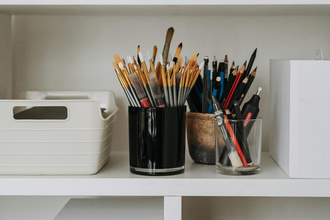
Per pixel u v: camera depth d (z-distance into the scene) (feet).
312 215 2.88
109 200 2.62
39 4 1.98
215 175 2.02
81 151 1.97
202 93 2.32
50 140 1.95
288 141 1.95
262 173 2.06
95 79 2.87
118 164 2.33
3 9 2.34
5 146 1.95
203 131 2.24
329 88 1.87
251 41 2.81
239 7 2.13
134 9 2.29
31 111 2.11
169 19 2.81
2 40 2.62
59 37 2.85
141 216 2.26
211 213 2.93
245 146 2.02
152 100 2.02
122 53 2.85
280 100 2.16
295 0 1.92
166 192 1.94
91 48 2.85
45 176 1.98
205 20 2.80
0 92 2.61
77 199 2.64
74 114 1.93
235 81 2.19
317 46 2.79
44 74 2.88
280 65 2.15
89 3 1.96
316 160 1.91
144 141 1.98
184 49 2.82
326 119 1.88
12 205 2.96
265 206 2.90
